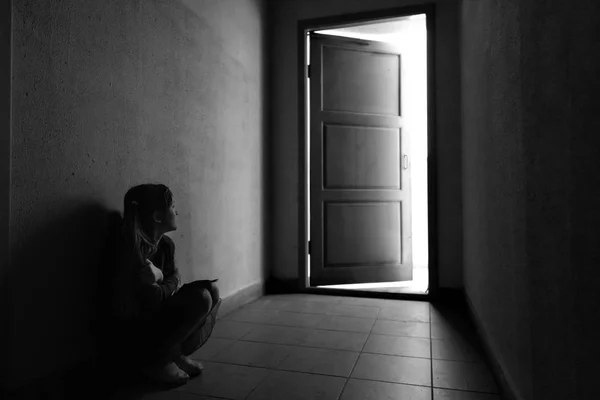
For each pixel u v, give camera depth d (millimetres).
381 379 1917
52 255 1634
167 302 1736
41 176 1599
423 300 3621
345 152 4191
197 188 2715
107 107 1946
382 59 4320
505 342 1692
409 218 4367
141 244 1751
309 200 4105
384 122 4309
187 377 1863
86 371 1766
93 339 1810
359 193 4211
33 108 1567
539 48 1156
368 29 4738
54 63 1660
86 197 1812
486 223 2172
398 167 4340
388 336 2578
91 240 1826
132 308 1688
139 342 1739
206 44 2857
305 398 1721
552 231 1074
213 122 2934
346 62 4219
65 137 1708
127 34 2088
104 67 1930
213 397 1718
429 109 3686
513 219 1516
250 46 3605
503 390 1697
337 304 3455
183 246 2553
